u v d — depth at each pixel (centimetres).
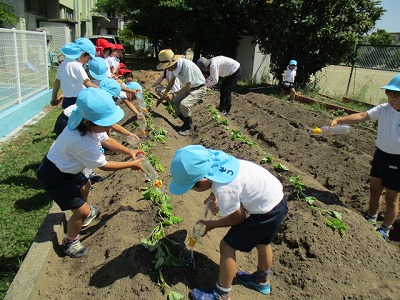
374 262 387
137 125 773
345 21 1534
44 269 350
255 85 1902
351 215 457
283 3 1543
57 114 1026
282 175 557
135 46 5125
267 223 306
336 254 387
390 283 367
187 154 288
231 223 308
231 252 312
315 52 1656
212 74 918
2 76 841
